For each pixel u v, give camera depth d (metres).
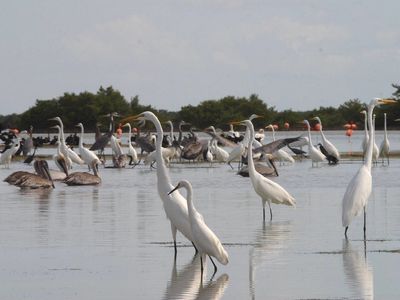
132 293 14.35
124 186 33.50
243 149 44.19
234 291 14.43
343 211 19.11
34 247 18.42
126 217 23.14
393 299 13.72
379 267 16.08
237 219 22.62
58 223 21.98
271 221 22.22
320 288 14.49
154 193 30.25
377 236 19.47
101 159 48.22
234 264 16.53
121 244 18.72
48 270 16.08
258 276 15.47
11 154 46.81
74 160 45.19
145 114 18.39
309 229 20.70
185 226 16.69
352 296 13.95
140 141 46.12
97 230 20.72
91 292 14.39
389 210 24.14
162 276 15.55
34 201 27.58
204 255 16.17
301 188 31.83
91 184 34.12
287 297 13.96
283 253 17.58
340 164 46.91
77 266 16.41
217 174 39.78
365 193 19.14
